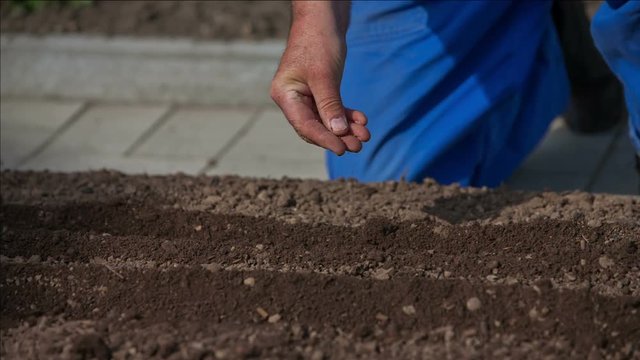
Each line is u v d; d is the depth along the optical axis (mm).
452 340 2498
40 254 2943
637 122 3205
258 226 3043
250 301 2646
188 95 4664
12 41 4754
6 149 4301
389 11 3475
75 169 4121
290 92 2758
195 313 2625
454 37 3451
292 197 3252
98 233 3074
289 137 4359
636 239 2881
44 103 4742
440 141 3492
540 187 3912
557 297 2582
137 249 2936
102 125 4516
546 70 3740
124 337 2553
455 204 3160
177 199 3279
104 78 4711
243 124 4488
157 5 5113
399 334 2523
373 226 2967
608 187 3887
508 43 3549
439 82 3488
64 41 4723
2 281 2797
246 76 4590
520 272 2744
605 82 4086
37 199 3312
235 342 2514
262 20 4879
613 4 2975
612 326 2506
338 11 2908
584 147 4191
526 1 3590
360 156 3617
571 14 3895
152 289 2725
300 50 2793
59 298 2727
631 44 2990
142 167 4137
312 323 2570
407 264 2809
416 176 3529
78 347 2486
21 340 2574
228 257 2881
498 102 3520
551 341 2473
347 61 3574
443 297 2619
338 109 2674
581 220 2986
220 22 4891
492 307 2572
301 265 2828
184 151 4266
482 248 2883
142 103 4707
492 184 3740
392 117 3512
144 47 4633
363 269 2789
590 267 2746
